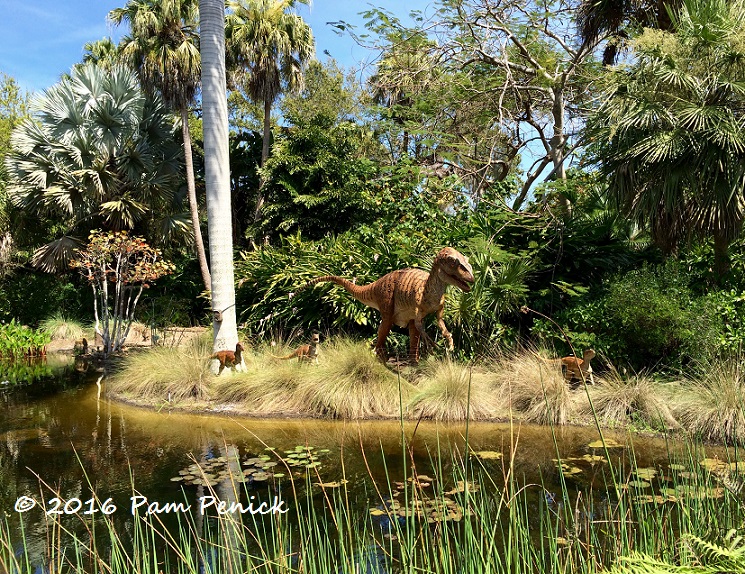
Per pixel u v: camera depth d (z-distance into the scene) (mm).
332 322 9875
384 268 9531
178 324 16781
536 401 6633
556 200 10383
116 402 7629
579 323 7820
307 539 3482
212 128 7934
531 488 4262
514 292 8336
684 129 7285
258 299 10828
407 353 8953
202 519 3789
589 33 10914
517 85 11516
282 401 7105
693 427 5773
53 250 15641
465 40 11359
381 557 3221
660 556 2703
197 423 6535
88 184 15320
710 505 3111
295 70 18359
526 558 2957
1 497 4258
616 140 7906
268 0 17656
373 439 5848
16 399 8023
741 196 7211
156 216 17453
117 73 16188
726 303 7324
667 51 7496
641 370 7156
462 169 11938
